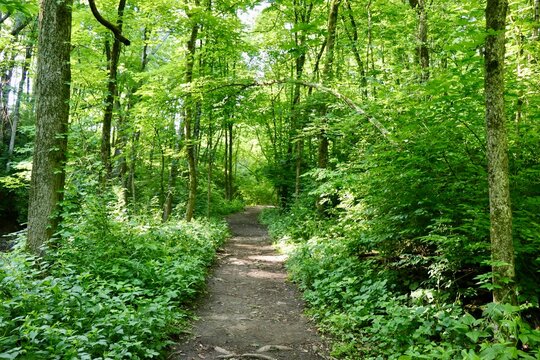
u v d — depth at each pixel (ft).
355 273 22.31
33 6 11.69
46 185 22.41
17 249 21.86
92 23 40.81
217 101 37.88
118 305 15.14
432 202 18.03
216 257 37.86
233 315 20.80
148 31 50.42
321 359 15.12
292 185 69.15
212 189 91.97
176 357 14.89
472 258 15.98
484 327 12.67
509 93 15.62
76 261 20.81
